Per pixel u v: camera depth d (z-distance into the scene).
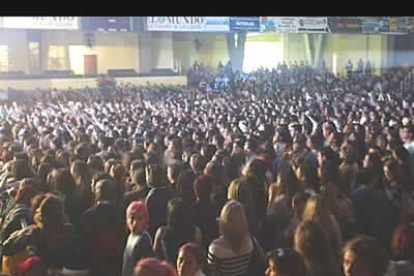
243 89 27.09
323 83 28.89
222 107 17.77
